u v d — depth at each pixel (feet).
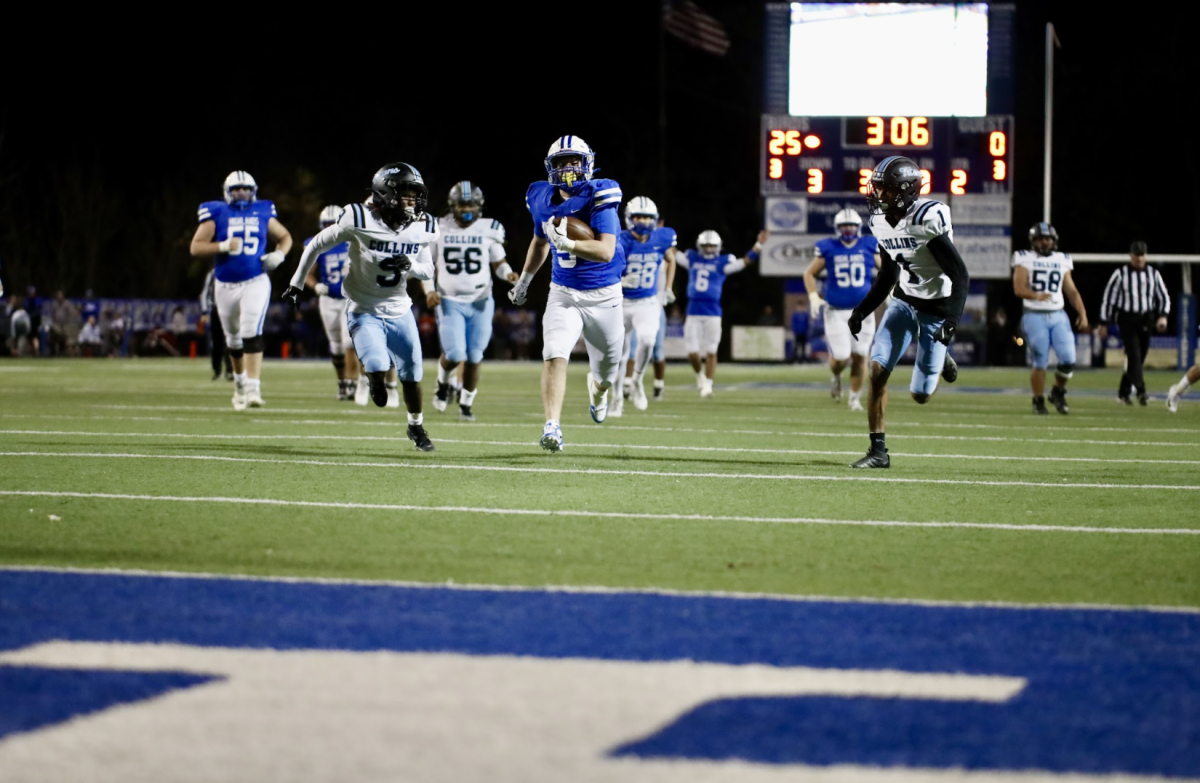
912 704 24.86
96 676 26.35
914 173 60.39
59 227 337.52
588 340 63.98
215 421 86.69
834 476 59.41
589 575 36.47
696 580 35.99
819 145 214.07
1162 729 23.57
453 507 48.19
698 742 22.62
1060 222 329.31
